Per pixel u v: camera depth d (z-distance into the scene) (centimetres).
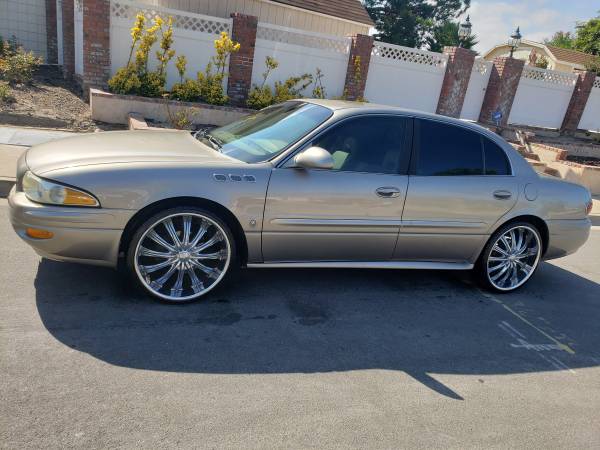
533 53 2402
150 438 248
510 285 507
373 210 418
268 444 256
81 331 334
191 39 1105
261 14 1399
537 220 496
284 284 453
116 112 984
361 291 463
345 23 1533
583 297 529
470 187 453
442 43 4006
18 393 267
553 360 388
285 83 1202
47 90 1085
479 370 358
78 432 246
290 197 389
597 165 1370
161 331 348
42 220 338
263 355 337
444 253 465
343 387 314
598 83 1670
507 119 1554
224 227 380
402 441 273
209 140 453
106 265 364
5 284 382
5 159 688
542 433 298
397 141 434
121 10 1044
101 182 344
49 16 1464
